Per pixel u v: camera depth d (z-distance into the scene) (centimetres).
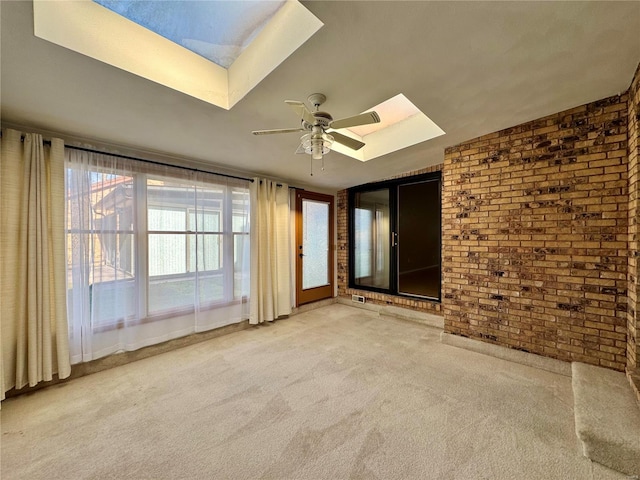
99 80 170
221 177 347
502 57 170
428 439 170
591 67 184
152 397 215
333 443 167
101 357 257
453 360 277
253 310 369
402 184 430
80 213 241
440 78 188
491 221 289
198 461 154
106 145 264
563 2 132
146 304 284
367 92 200
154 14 160
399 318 421
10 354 208
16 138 210
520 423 183
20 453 159
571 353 245
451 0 127
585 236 238
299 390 225
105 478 144
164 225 299
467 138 297
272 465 151
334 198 523
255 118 228
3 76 161
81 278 241
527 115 250
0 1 117
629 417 167
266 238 392
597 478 144
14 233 209
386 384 233
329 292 512
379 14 133
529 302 266
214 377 246
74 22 144
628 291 215
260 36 179
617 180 223
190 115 220
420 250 413
